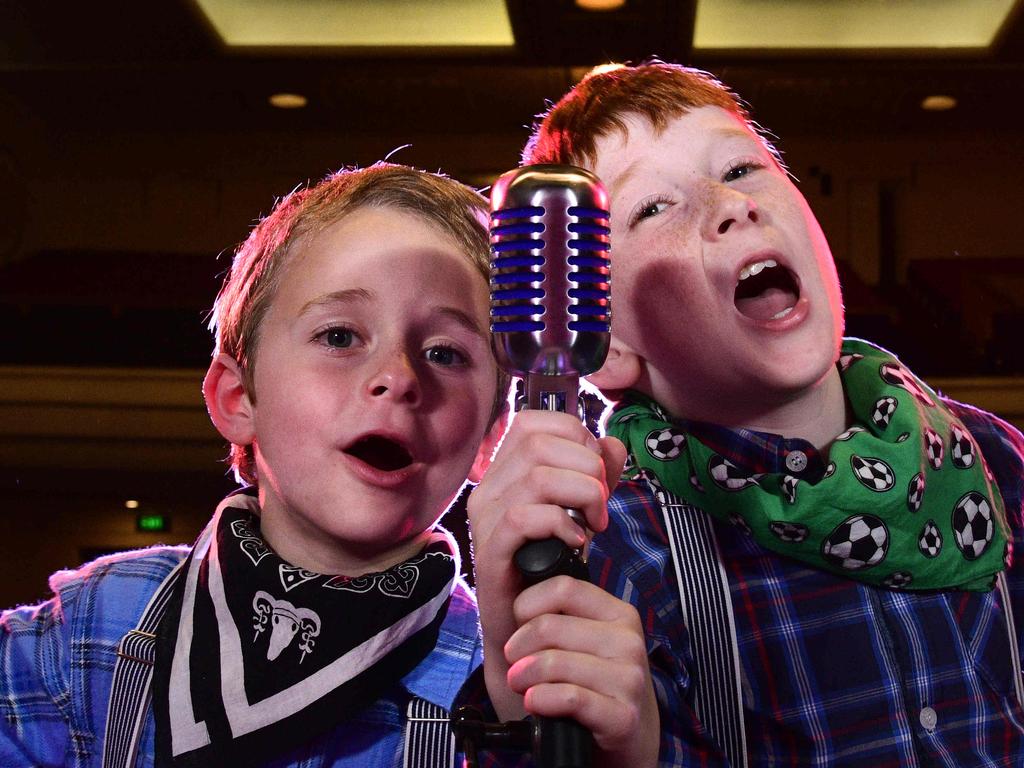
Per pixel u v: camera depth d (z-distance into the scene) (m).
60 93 4.07
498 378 0.79
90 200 4.61
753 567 0.73
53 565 3.97
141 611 0.84
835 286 0.75
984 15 3.44
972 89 3.86
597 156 0.76
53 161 4.57
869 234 4.50
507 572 0.54
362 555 0.78
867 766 0.68
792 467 0.73
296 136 4.61
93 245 4.59
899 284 4.49
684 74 0.81
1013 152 4.46
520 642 0.52
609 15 3.10
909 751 0.69
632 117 0.76
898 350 4.25
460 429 0.75
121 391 3.81
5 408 3.81
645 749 0.54
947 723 0.70
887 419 0.75
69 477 3.92
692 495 0.74
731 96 0.80
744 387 0.72
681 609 0.70
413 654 0.77
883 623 0.72
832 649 0.71
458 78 3.85
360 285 0.75
